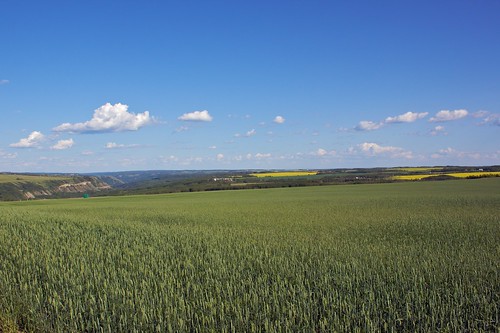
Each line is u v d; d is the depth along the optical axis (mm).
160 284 9023
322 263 10961
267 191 77812
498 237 16000
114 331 7289
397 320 7117
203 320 7156
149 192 99312
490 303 7707
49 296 8617
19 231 19984
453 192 51875
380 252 12773
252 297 8266
